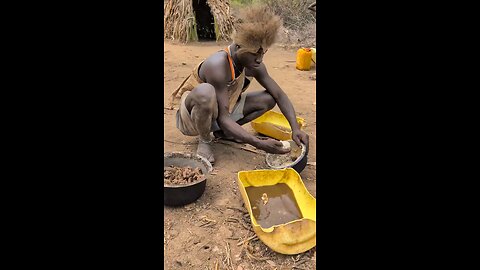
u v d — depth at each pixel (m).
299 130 3.09
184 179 2.67
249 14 2.73
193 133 3.25
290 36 7.21
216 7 7.14
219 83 2.85
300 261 2.25
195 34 7.18
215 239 2.41
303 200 2.58
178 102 4.26
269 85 3.22
